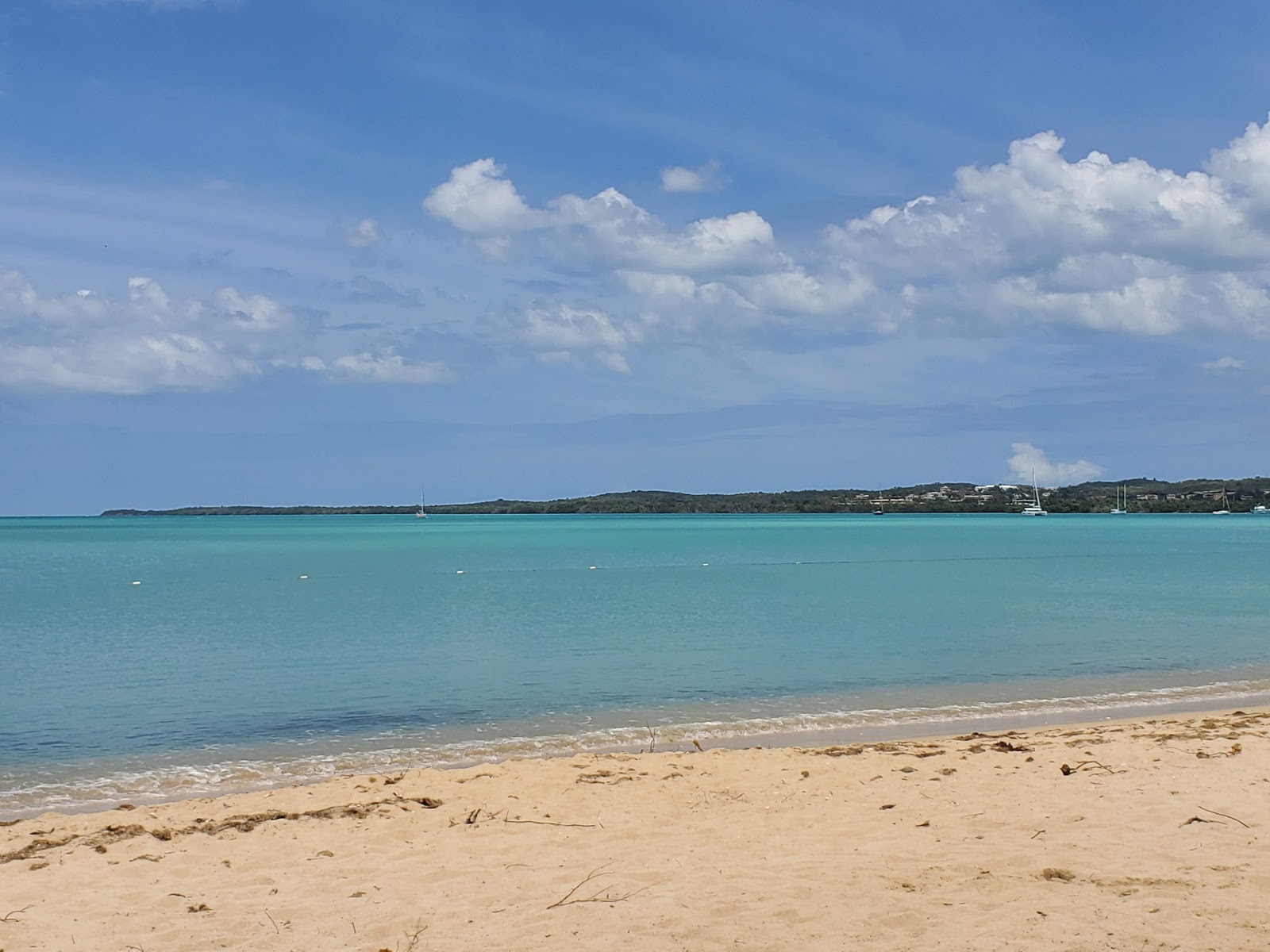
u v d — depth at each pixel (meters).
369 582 53.47
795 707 19.17
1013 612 35.69
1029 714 18.28
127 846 10.12
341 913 8.05
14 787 13.95
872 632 30.08
